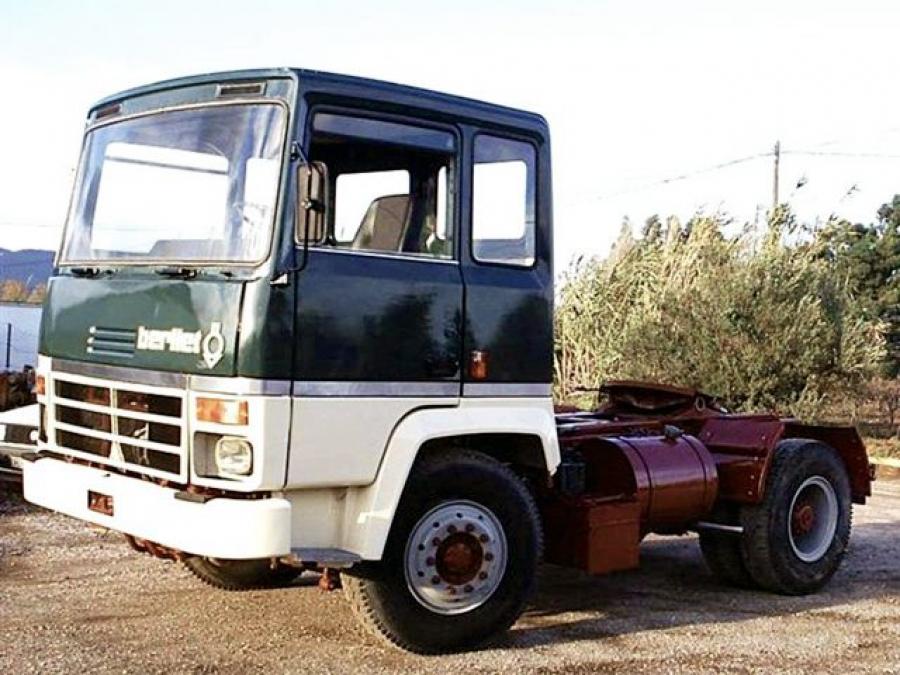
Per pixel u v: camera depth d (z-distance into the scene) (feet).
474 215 20.04
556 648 20.79
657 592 26.13
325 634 20.93
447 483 19.60
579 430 24.88
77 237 20.94
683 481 24.40
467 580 19.88
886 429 61.52
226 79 18.83
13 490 33.35
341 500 18.80
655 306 53.21
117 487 18.72
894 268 74.79
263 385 17.24
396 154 19.29
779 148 89.30
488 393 20.06
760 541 25.66
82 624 21.18
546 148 21.20
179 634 20.72
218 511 17.07
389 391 18.71
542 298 20.88
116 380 19.08
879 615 24.31
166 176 19.40
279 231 17.47
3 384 39.27
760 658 20.58
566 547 22.52
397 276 18.88
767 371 49.78
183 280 18.17
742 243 53.57
